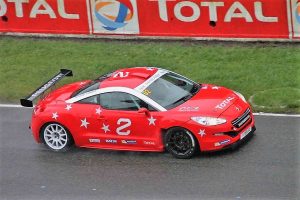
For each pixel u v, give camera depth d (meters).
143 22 53.84
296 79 43.84
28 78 49.22
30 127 37.41
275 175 30.36
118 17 54.41
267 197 28.27
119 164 33.66
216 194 29.05
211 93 34.78
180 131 32.69
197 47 51.66
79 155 35.47
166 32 53.41
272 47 50.12
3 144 37.78
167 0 52.53
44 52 54.09
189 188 29.94
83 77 48.34
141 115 33.50
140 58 50.75
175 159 33.25
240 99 34.75
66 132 35.75
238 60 48.44
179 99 34.06
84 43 55.19
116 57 51.53
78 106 35.38
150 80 35.12
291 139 34.53
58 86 46.84
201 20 52.12
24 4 56.75
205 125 32.03
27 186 32.19
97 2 54.66
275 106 39.62
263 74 45.34
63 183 32.16
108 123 34.41
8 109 43.47
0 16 57.59
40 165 34.62
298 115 38.09
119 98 34.38
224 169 31.45
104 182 31.73
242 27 51.16
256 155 32.72
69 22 56.03
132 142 34.22
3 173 33.91
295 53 48.69
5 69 51.47
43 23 56.81
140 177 31.78
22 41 56.84
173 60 49.69
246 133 33.75
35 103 44.34
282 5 49.69
